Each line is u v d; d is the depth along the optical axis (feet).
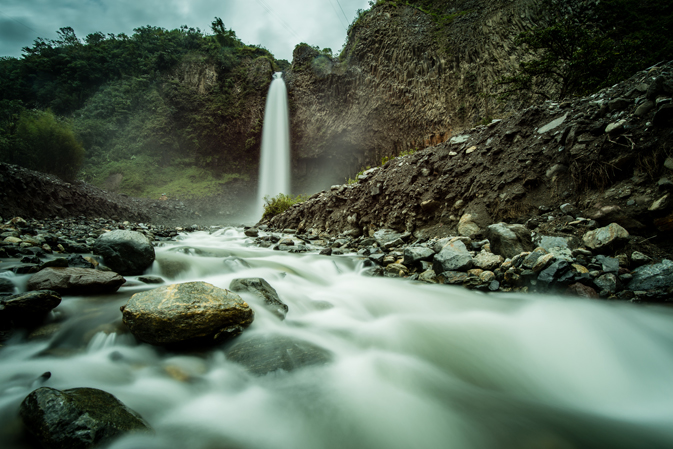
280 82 139.03
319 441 5.85
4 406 5.77
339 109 123.85
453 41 105.81
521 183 19.17
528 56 88.79
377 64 116.06
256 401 6.77
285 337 9.27
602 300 11.33
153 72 148.46
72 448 4.75
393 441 5.96
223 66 149.28
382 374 8.09
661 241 12.98
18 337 8.07
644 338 9.20
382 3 125.29
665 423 6.64
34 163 56.39
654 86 15.16
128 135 135.64
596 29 66.90
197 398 6.68
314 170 135.44
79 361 7.51
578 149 16.94
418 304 12.71
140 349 8.15
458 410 6.90
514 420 6.65
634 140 15.08
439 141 102.89
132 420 5.49
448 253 16.17
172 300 8.51
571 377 8.37
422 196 24.23
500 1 103.24
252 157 141.28
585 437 6.12
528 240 15.72
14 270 11.33
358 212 29.12
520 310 11.43
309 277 16.31
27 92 149.07
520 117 22.27
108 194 66.80
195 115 142.61
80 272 10.87
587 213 15.38
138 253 13.85
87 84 152.46
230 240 30.37
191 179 132.16
